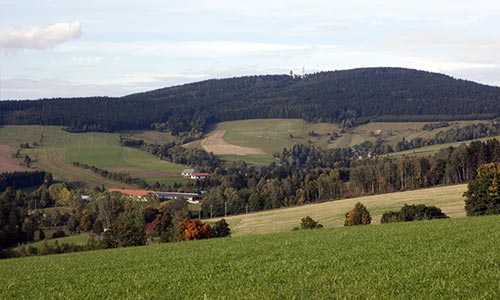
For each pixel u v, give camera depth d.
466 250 26.09
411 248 28.81
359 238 36.97
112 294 22.56
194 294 20.86
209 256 33.56
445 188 98.56
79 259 40.62
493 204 64.06
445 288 18.22
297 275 23.09
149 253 40.12
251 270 25.64
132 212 96.50
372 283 19.89
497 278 18.97
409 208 66.44
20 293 24.72
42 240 85.19
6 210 85.56
